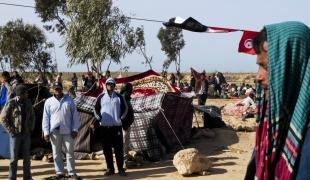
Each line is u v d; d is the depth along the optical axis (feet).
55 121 33.37
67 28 121.08
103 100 35.60
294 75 6.59
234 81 217.97
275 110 6.68
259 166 7.13
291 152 6.50
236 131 53.57
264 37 6.87
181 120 46.14
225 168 36.91
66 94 33.91
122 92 37.52
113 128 35.29
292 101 6.64
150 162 40.14
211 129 53.42
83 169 38.01
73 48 119.65
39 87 43.50
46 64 158.51
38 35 158.92
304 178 6.32
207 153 43.32
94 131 41.88
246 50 18.71
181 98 45.14
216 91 118.62
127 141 39.09
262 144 7.19
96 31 117.91
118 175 35.68
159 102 42.73
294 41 6.58
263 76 7.00
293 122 6.54
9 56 157.89
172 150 43.42
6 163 40.93
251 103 71.05
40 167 39.11
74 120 33.83
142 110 42.60
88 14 117.60
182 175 34.78
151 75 49.83
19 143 31.94
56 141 33.68
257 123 7.44
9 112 31.42
